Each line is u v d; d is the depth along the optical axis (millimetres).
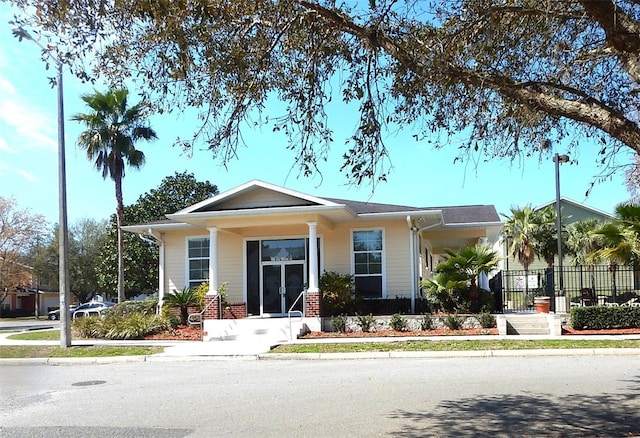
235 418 8078
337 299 20469
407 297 21750
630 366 12141
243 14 6945
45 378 13000
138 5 6113
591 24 7184
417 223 22734
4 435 7457
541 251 37875
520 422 7430
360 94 6875
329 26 6898
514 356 14391
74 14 6184
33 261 62281
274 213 19938
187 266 24312
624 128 5211
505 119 7566
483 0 6930
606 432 6883
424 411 8188
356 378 11430
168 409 8859
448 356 14648
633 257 17531
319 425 7492
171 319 21859
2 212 48594
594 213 39344
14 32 6156
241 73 7160
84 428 7727
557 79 6992
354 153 6922
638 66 5734
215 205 21484
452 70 6543
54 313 51094
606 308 18406
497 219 23766
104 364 15453
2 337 22984
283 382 11219
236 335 19547
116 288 42000
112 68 7047
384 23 6824
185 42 6551
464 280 19922
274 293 22984
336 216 21078
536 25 7199
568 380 10539
